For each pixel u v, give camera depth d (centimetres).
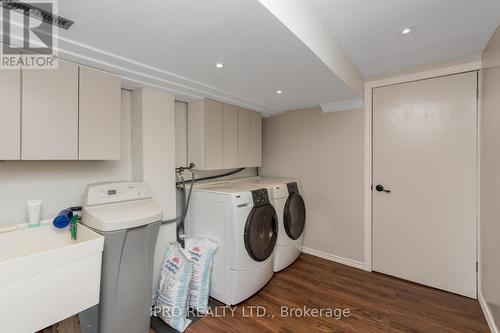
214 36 127
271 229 253
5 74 123
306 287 243
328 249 310
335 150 300
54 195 168
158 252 213
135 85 198
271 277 256
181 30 121
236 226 209
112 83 165
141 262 167
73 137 147
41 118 134
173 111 225
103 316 152
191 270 196
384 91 264
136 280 165
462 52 202
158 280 212
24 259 108
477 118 216
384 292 233
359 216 285
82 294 130
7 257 135
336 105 289
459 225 228
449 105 229
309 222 326
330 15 150
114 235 147
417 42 184
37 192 160
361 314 200
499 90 165
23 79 129
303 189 331
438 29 165
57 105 140
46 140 136
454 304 213
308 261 305
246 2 99
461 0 134
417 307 209
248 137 312
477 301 217
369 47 193
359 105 275
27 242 145
